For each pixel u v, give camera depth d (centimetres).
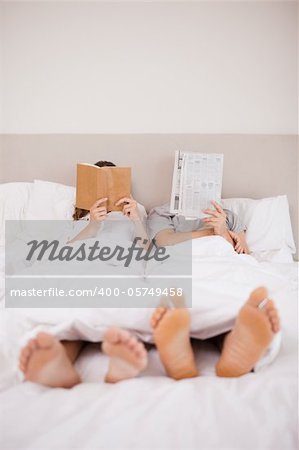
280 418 72
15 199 221
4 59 247
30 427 67
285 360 90
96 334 94
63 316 93
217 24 244
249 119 248
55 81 248
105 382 83
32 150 247
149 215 221
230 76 246
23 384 80
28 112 250
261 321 79
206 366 92
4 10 245
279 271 169
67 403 72
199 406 72
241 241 198
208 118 249
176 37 245
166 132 250
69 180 248
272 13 242
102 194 175
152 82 248
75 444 64
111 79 248
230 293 103
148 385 77
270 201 225
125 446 64
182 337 81
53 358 76
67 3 244
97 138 246
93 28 245
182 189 202
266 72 245
